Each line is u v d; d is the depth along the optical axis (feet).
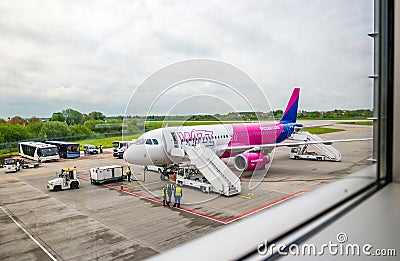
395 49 8.70
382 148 9.14
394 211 6.66
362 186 8.20
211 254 3.95
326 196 7.20
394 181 8.94
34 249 13.52
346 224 5.89
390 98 8.89
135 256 13.16
